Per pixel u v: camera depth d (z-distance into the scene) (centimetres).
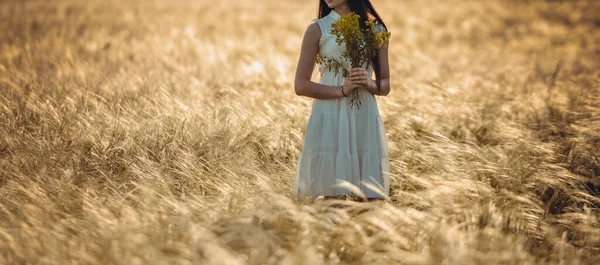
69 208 400
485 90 825
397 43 1452
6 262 326
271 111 611
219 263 307
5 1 2662
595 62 1075
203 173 475
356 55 373
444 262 322
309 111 634
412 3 2545
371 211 378
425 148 530
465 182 443
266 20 2077
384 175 396
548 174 488
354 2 395
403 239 353
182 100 650
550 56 1224
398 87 848
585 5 1975
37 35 1406
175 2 2906
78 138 516
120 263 314
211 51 1247
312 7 2722
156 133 526
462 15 2047
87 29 1644
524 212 423
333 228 362
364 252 346
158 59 1120
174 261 321
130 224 359
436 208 391
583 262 352
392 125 614
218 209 384
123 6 2575
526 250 365
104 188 443
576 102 718
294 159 506
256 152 519
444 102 713
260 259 329
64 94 668
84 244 338
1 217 392
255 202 398
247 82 859
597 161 521
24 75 800
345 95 379
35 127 550
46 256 325
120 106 625
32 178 450
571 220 424
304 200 404
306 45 388
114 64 1014
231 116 577
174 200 398
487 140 621
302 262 314
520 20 1861
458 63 1168
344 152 384
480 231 360
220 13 2350
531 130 632
